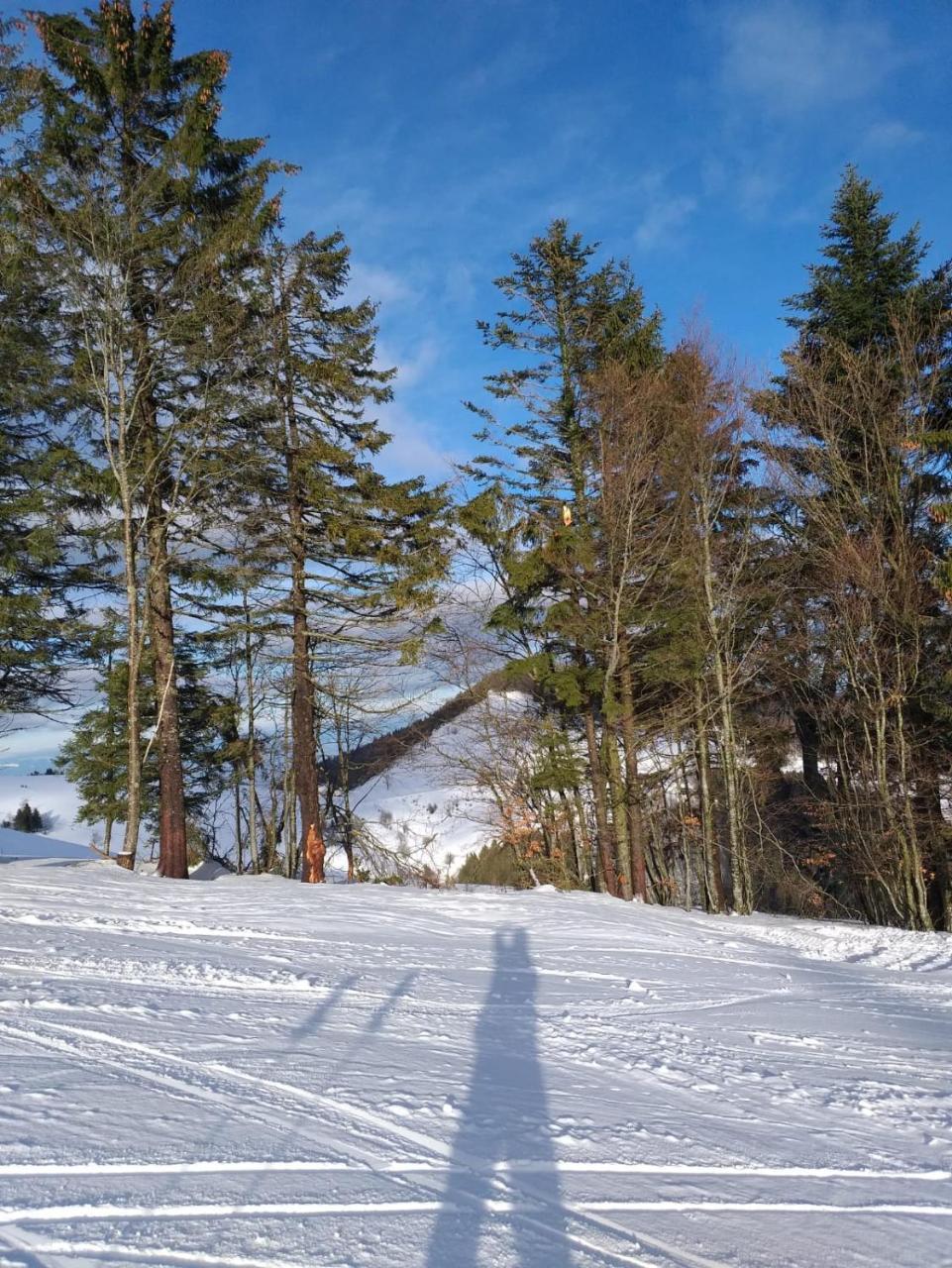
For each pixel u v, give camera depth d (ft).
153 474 59.06
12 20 53.83
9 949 27.45
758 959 38.09
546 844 79.30
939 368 70.95
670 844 91.50
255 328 61.31
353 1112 15.26
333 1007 23.22
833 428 70.18
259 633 72.64
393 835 85.15
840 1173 14.55
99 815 88.43
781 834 88.63
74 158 56.65
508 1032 22.08
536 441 76.74
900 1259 11.78
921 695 67.31
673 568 65.31
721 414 68.08
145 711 83.30
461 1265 10.63
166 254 59.52
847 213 83.97
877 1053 22.65
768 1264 11.48
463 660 75.72
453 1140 14.49
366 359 67.97
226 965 27.40
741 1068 20.39
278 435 64.18
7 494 63.36
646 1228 12.15
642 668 69.15
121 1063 16.92
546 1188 13.10
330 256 66.49
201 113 59.52
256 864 92.17
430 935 37.45
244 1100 15.44
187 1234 10.65
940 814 70.13
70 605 69.41
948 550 62.08
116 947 29.12
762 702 85.20
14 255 52.90
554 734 70.69
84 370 56.75
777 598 71.82
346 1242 10.87
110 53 59.16
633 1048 21.44
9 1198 11.13
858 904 86.74
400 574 67.10
